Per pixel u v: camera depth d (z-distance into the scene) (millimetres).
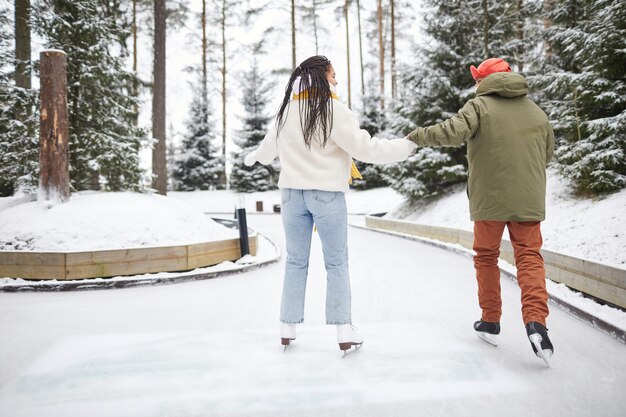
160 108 15750
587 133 7340
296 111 2562
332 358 2461
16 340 2838
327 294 2541
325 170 2498
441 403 1895
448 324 3176
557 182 7859
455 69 12383
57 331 3049
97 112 8500
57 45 7930
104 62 8391
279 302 3975
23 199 6754
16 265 4723
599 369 2266
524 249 2488
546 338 2219
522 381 2117
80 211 5402
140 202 5957
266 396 1977
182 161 30453
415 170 12547
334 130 2453
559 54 9148
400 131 12797
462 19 12148
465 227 9164
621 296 3236
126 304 3900
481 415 1788
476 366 2316
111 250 4852
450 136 2443
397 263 6277
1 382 2152
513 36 12664
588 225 5621
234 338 2867
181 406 1885
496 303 2646
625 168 6711
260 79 30297
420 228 9766
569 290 4020
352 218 18406
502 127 2473
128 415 1811
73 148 8180
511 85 2523
